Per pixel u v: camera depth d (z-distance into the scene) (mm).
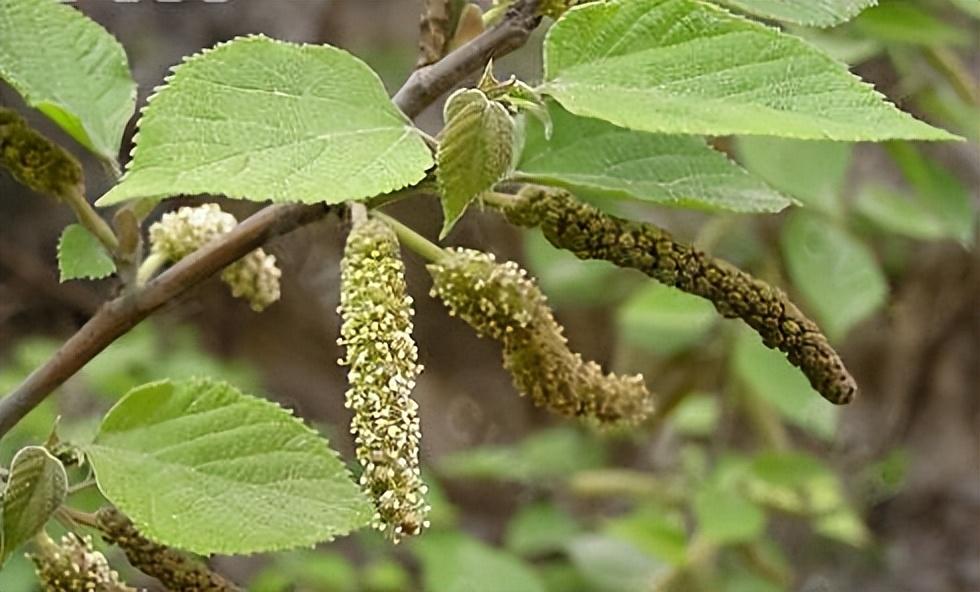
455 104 701
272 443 743
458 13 751
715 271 763
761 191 770
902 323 1464
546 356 769
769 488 1325
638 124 704
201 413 747
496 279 761
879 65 1044
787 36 709
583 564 1396
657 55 713
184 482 742
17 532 729
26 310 1679
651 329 1351
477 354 2004
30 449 728
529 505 1509
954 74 967
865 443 1534
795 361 767
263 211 753
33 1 773
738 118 702
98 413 1445
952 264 1412
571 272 1425
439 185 701
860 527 1387
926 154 1194
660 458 1550
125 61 781
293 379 1871
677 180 769
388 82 1646
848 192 1221
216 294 1807
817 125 700
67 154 762
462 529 1705
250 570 1392
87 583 755
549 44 716
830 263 1122
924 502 1480
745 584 1350
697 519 1328
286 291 1820
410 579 1567
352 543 1593
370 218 743
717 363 1357
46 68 772
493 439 1996
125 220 758
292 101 702
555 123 768
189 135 693
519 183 774
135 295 757
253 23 1595
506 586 1327
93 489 1032
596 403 776
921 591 1454
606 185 765
